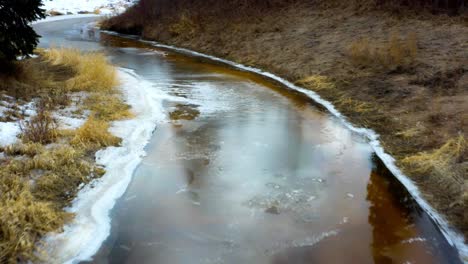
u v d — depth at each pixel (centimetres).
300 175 627
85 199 539
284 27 1767
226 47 1784
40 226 457
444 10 1516
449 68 999
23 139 648
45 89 959
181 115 908
